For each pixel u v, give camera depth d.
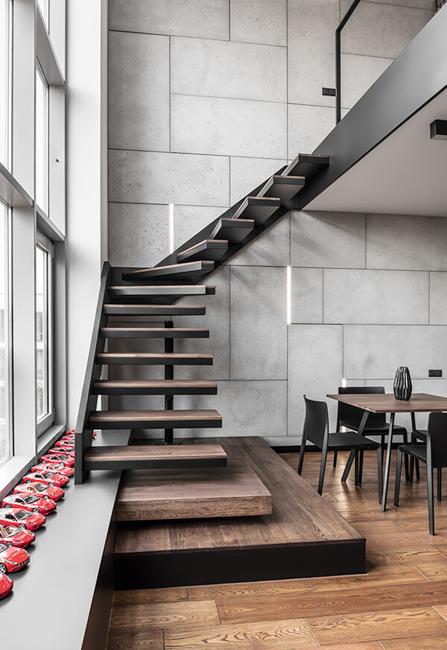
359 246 5.62
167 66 5.39
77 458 2.99
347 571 2.70
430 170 4.11
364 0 5.84
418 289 5.73
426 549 2.99
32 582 1.79
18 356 3.14
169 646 2.08
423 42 2.90
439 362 5.76
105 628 2.06
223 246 4.29
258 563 2.63
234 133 5.51
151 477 3.29
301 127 5.65
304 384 5.51
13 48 3.18
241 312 5.41
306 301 5.51
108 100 5.29
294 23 5.67
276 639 2.13
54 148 4.38
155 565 2.56
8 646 1.40
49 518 2.44
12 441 3.14
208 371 5.36
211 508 2.86
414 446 3.70
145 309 4.16
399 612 2.33
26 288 3.12
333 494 3.98
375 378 5.63
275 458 4.50
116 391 3.49
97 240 4.45
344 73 5.77
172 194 5.38
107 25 5.25
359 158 3.80
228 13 5.53
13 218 3.11
